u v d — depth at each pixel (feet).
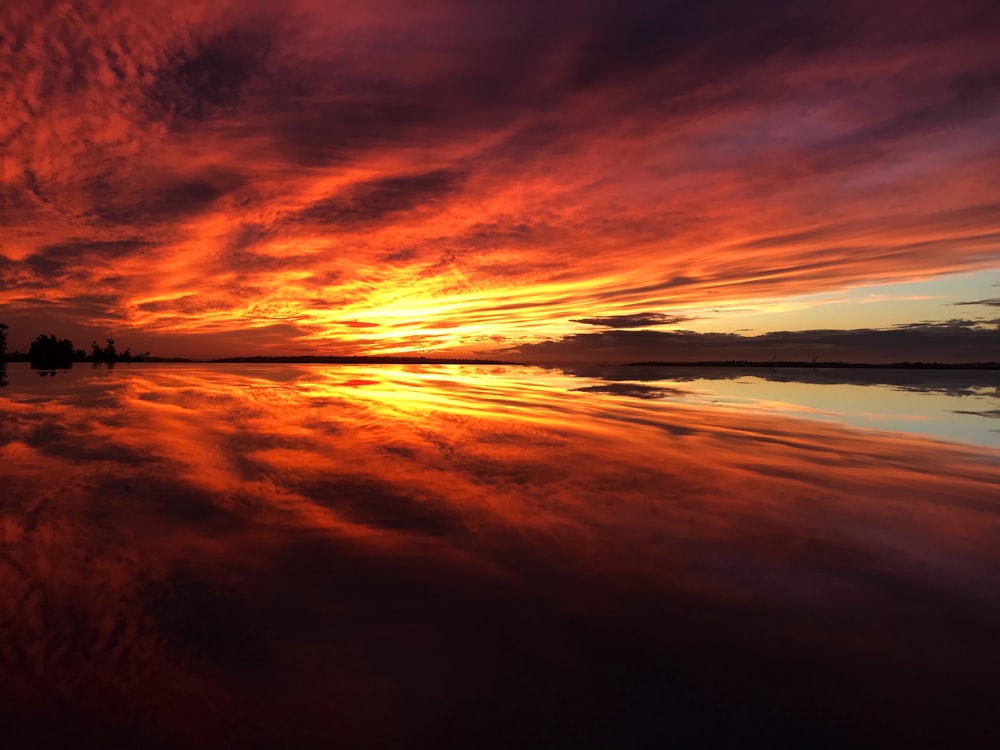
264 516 19.38
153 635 11.30
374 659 10.71
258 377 125.18
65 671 9.96
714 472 28.09
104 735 8.38
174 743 8.28
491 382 115.55
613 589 14.12
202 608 12.53
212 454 30.09
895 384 120.78
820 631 12.25
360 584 14.03
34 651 10.57
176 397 65.51
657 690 10.00
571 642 11.54
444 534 17.94
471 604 13.10
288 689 9.71
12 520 18.30
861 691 10.11
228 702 9.29
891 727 9.14
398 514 19.95
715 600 13.66
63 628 11.46
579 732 8.86
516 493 23.20
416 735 8.67
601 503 21.98
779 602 13.64
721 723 9.15
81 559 15.16
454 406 58.80
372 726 8.84
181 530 17.72
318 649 11.00
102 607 12.43
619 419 50.21
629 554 16.55
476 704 9.48
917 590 14.48
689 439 38.99
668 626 12.32
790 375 171.32
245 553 15.93
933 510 21.89
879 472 29.07
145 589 13.43
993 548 17.69
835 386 112.06
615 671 10.55
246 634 11.48
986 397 82.74
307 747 8.32
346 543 16.90
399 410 53.98
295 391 79.25
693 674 10.52
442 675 10.27
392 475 25.94
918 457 33.94
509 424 44.57
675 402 70.90
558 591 13.93
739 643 11.68
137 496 21.52
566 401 68.74
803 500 23.09
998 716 9.49
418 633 11.73
